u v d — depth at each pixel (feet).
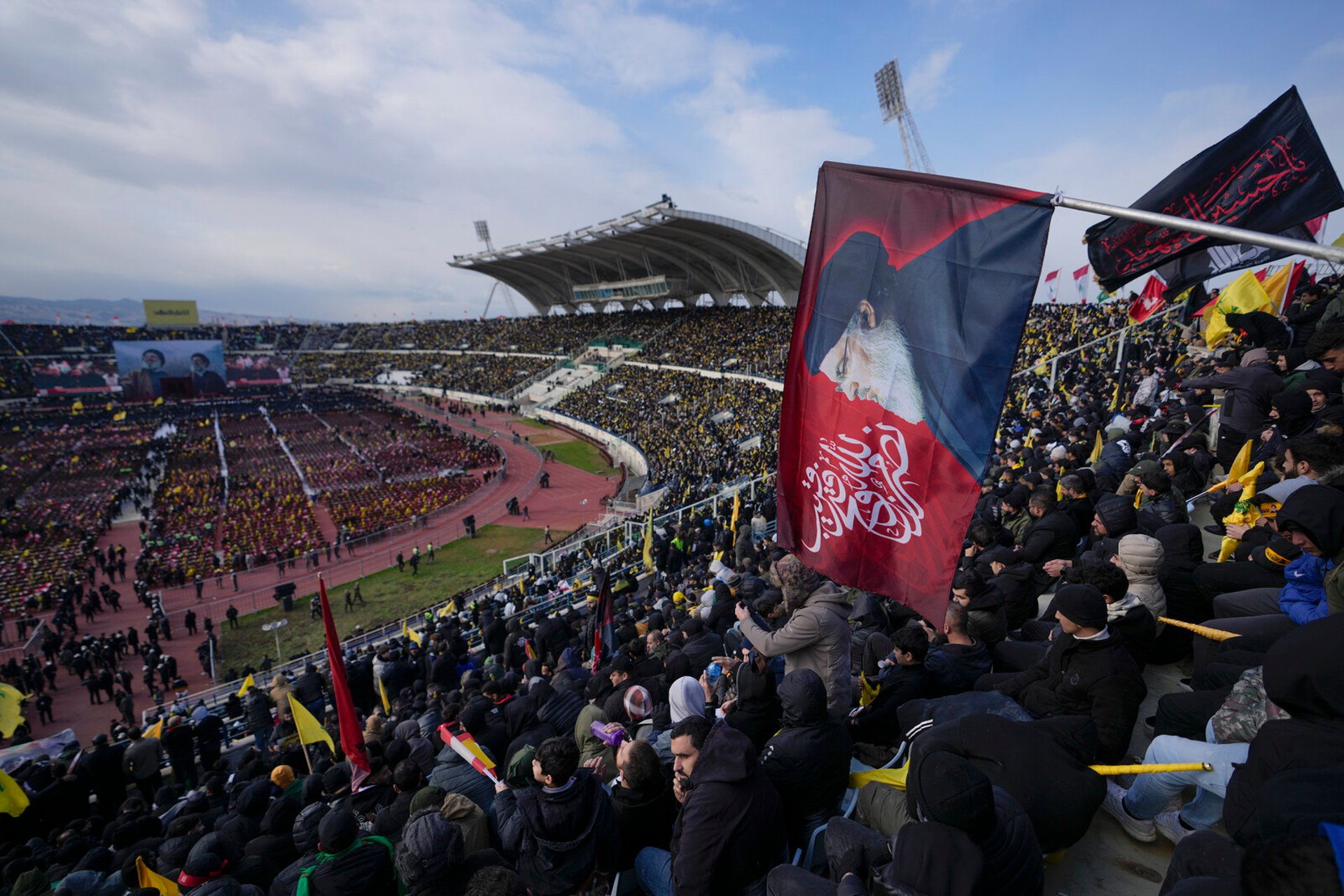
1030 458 41.45
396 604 91.20
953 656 16.06
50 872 21.43
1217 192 15.42
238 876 16.61
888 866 8.29
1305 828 6.98
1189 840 8.82
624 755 13.10
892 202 12.46
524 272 336.70
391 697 41.47
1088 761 11.07
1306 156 14.29
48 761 34.71
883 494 13.37
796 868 9.80
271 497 139.44
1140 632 13.43
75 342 341.82
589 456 181.37
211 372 289.74
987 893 7.79
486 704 23.80
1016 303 10.96
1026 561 23.11
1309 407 22.91
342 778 21.24
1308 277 50.06
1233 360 41.16
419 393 293.23
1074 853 11.59
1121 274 17.21
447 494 140.67
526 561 103.04
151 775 33.96
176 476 156.46
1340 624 7.75
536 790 12.17
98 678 66.80
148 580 97.30
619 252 263.70
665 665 22.61
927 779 8.30
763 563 39.68
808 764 11.43
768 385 167.22
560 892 11.60
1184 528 19.44
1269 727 8.34
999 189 10.93
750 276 248.73
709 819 9.97
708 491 92.58
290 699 30.42
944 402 12.00
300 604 92.43
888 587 13.58
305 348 398.83
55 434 205.36
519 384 261.03
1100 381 67.15
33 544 114.62
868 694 16.01
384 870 12.70
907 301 12.39
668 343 241.55
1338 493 11.41
